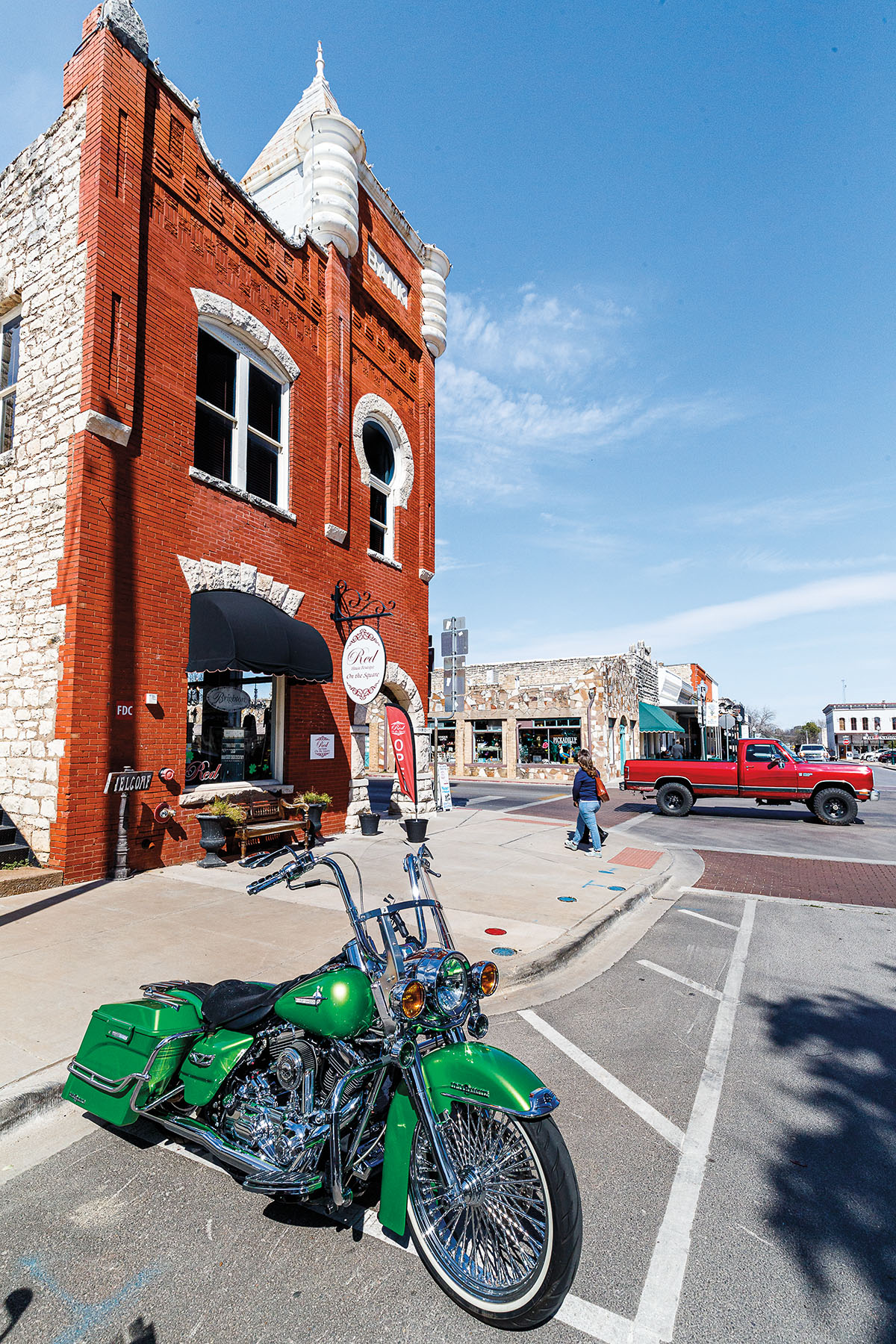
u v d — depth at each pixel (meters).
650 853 12.05
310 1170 2.69
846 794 16.72
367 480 14.15
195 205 10.02
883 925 7.69
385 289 15.25
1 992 4.83
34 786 8.19
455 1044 2.75
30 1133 3.51
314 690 12.34
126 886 7.94
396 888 8.47
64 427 8.39
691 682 46.62
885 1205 3.00
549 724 30.72
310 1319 2.39
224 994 3.18
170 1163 3.29
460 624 18.91
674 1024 4.91
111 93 8.65
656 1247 2.73
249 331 10.87
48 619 8.28
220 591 9.98
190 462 9.70
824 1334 2.32
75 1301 2.45
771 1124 3.64
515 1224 2.53
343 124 12.96
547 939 6.48
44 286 8.92
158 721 8.93
